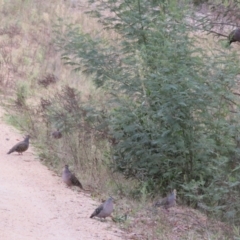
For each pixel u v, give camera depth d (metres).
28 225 15.02
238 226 18.09
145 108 21.19
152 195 21.02
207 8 23.83
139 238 15.80
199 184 19.62
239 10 23.31
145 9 22.78
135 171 22.25
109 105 23.50
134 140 21.58
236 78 21.08
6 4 51.28
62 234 14.78
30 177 20.52
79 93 27.89
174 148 20.48
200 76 20.16
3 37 44.81
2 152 23.66
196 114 20.33
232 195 18.61
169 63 19.77
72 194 19.23
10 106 30.25
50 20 49.03
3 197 17.20
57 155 23.83
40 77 37.50
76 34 23.78
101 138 23.73
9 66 38.53
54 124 25.78
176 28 21.05
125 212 18.25
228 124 20.56
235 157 20.31
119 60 22.94
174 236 16.53
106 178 22.00
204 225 17.95
